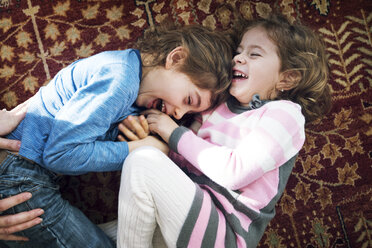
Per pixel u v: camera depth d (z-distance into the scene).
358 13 1.36
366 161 1.35
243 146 0.95
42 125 0.99
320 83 1.14
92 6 1.32
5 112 1.00
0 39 1.28
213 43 1.08
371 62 1.36
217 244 0.92
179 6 1.34
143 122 1.04
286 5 1.36
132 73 0.96
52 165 0.93
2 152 0.95
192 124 1.17
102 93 0.92
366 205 1.34
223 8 1.35
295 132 0.96
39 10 1.30
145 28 1.33
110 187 1.32
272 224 1.34
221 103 1.13
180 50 1.03
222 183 0.95
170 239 0.92
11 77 1.29
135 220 0.93
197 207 0.90
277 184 1.00
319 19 1.36
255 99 1.05
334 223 1.34
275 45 1.05
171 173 0.92
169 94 1.01
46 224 0.99
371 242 1.34
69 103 0.92
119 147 1.00
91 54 1.31
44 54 1.30
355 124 1.35
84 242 1.04
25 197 0.94
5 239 1.01
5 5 1.29
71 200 1.30
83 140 0.91
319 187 1.35
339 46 1.36
